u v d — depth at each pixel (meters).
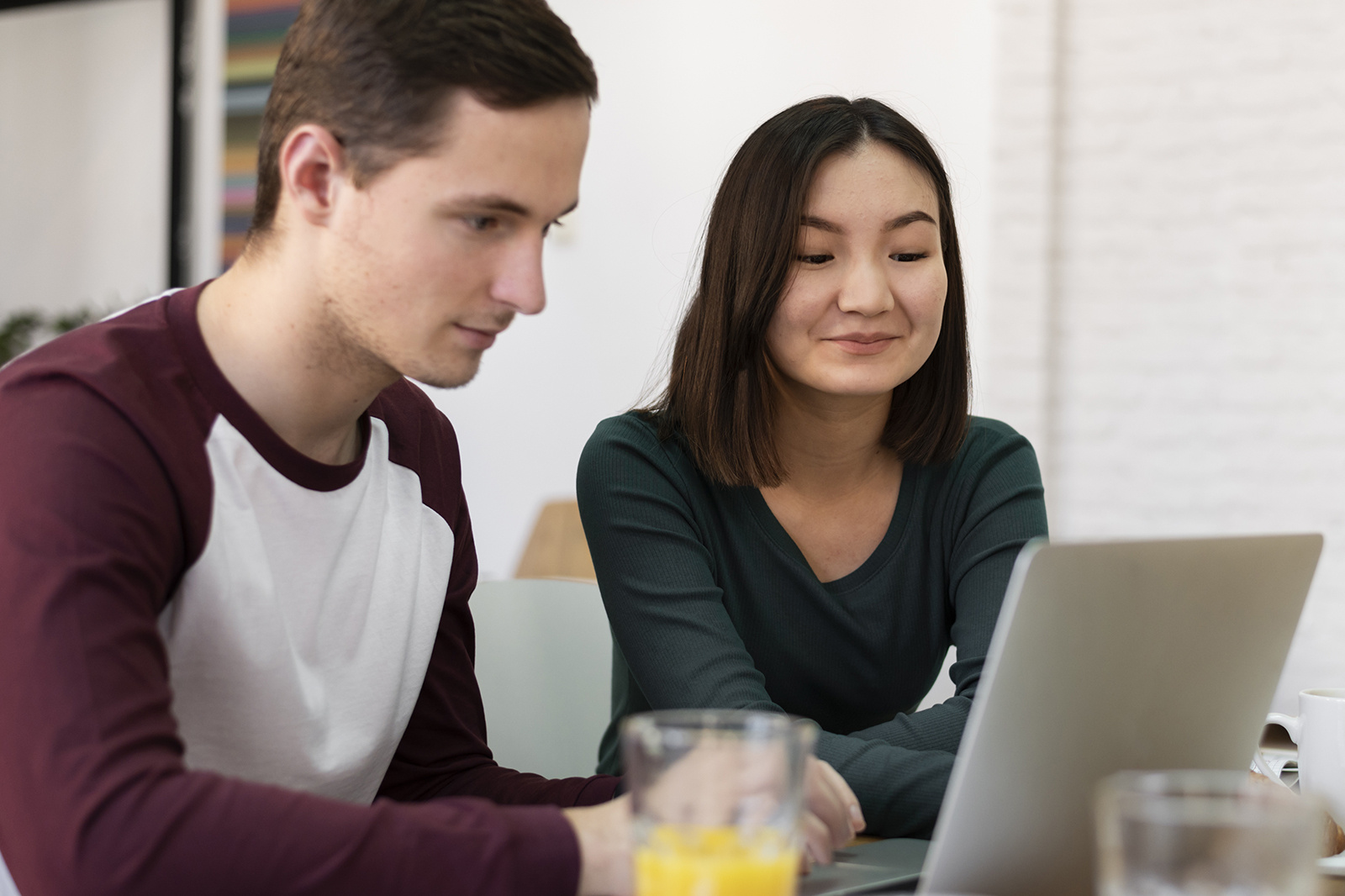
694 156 3.95
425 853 0.68
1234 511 3.50
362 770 1.04
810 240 1.21
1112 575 0.70
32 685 0.70
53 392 0.81
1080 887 0.77
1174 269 3.55
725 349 1.27
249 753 0.96
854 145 1.21
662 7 3.98
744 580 1.32
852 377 1.22
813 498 1.36
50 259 4.68
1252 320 3.49
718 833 0.56
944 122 3.66
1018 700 0.68
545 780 1.06
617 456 1.28
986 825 0.70
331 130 0.85
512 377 4.20
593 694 1.47
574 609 1.48
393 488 1.09
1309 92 3.42
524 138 0.83
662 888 0.56
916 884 0.79
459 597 1.15
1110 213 3.60
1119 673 0.73
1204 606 0.77
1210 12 3.50
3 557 0.74
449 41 0.81
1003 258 3.60
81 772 0.67
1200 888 0.48
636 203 4.02
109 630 0.72
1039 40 3.56
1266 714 0.88
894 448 1.35
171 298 0.96
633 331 4.03
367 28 0.83
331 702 1.01
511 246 0.86
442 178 0.83
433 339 0.87
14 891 0.81
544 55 0.83
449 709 1.13
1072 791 0.74
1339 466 3.40
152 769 0.68
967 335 1.34
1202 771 0.85
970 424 1.40
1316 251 3.42
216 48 4.43
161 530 0.83
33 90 4.69
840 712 1.38
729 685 1.15
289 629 0.97
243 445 0.93
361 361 0.94
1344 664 3.37
